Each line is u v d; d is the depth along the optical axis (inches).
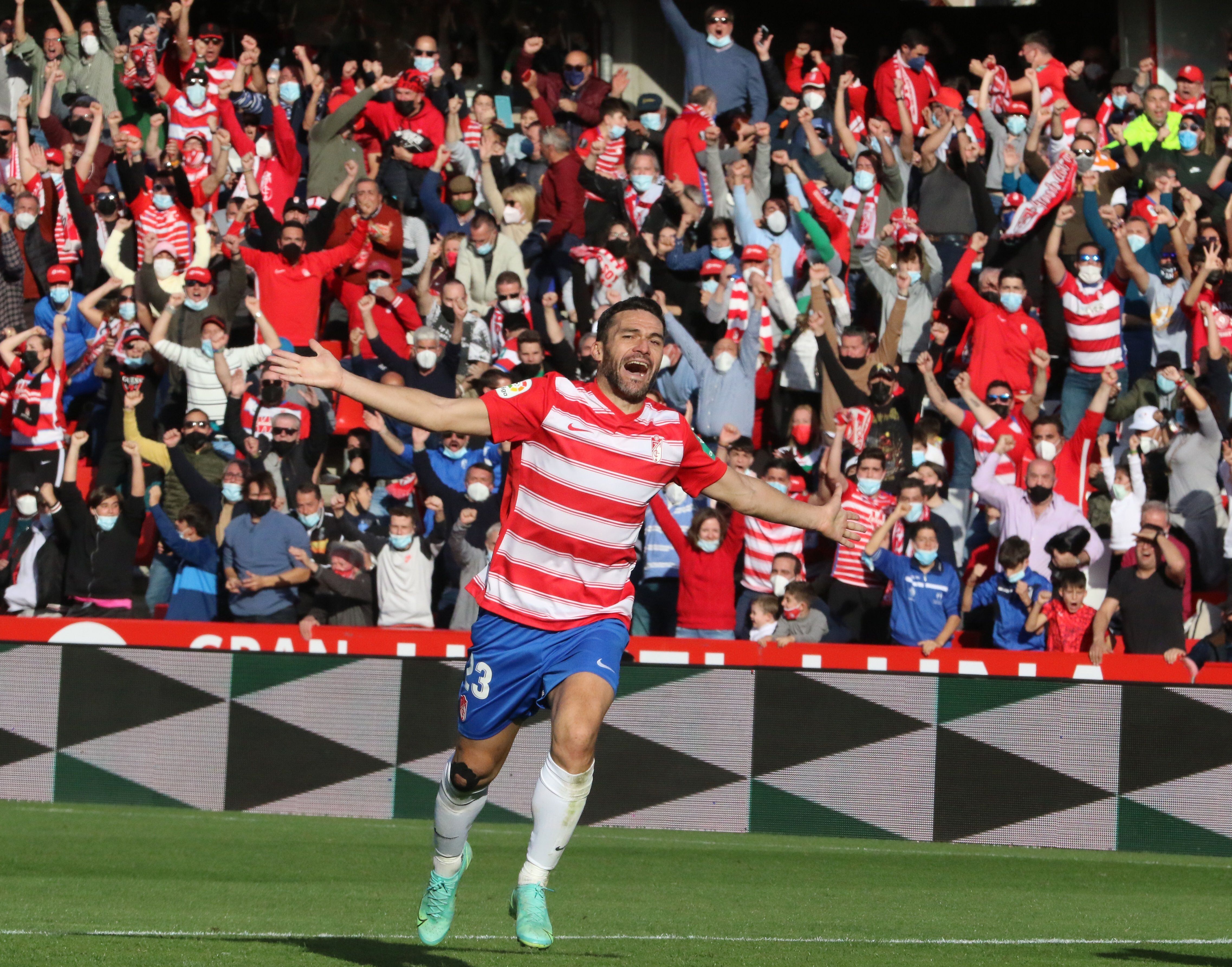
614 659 454.3
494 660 463.2
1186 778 1041.5
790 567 1125.7
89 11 1857.8
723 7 1919.3
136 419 1262.3
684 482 477.1
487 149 1552.7
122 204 1542.8
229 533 1154.0
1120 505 1230.3
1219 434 1228.5
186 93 1668.3
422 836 995.9
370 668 1093.1
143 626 1105.4
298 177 1615.4
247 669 1099.9
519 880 440.5
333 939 557.6
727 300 1378.0
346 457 1339.8
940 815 1059.3
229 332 1362.0
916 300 1375.5
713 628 1122.7
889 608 1152.8
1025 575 1108.5
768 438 1381.6
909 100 1652.3
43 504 1232.8
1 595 1232.8
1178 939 651.5
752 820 1073.5
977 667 1063.6
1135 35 1843.0
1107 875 914.7
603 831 1056.8
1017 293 1337.4
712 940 589.9
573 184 1489.9
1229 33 1781.5
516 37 1830.7
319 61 1835.6
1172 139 1648.6
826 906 741.3
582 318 1368.1
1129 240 1449.3
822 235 1437.0
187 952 494.9
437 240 1438.2
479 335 1366.9
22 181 1549.0
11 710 1108.5
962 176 1547.7
